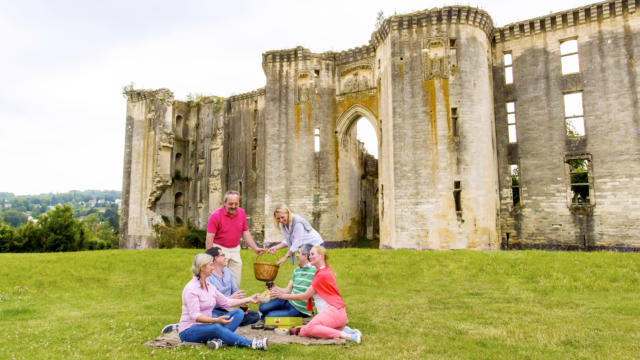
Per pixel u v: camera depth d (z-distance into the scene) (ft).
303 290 24.49
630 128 75.20
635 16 76.54
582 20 81.51
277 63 108.06
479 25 83.71
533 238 83.10
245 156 132.05
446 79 80.64
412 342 20.92
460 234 76.28
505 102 88.94
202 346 19.86
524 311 28.48
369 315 27.81
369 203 126.93
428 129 80.59
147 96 145.59
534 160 84.48
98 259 58.08
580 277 40.47
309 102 104.53
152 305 32.83
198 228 142.20
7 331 23.53
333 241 100.94
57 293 38.60
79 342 21.15
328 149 103.45
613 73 77.87
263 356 18.42
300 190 102.53
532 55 86.79
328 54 106.22
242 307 25.70
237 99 137.69
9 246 134.31
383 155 90.38
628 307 28.99
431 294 36.17
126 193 146.61
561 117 82.48
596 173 77.92
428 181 79.30
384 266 50.52
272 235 103.14
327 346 19.95
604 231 76.02
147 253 67.92
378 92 95.20
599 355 18.66
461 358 18.38
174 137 146.30
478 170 78.54
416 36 83.82
